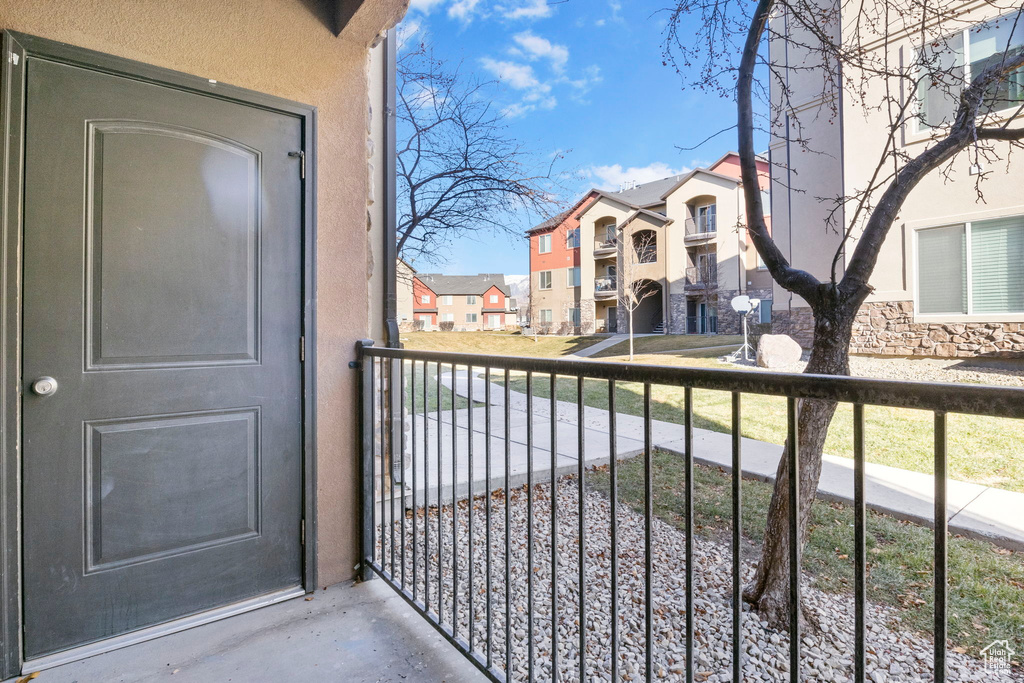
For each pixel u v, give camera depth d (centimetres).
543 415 590
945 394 70
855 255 197
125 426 178
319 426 220
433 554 270
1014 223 702
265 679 163
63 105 166
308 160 215
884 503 302
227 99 197
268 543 207
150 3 179
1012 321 704
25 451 161
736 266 1786
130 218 178
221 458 196
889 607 210
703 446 438
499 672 152
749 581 236
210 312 193
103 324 173
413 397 196
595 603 223
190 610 190
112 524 176
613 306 2342
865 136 815
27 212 160
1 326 156
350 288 229
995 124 195
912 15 215
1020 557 241
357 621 196
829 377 83
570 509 329
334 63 224
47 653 165
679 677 175
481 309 4306
